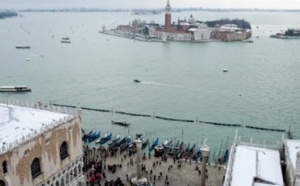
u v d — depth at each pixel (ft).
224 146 436.35
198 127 504.84
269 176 229.86
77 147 281.13
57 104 608.60
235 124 516.32
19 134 242.37
